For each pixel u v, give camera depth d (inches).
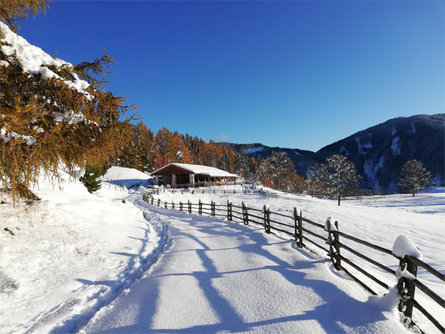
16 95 201.8
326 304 133.6
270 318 126.0
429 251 362.9
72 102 228.4
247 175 3002.0
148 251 307.1
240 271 196.5
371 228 510.3
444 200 1558.8
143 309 145.8
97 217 393.1
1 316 145.5
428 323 119.0
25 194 323.6
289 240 274.5
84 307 159.9
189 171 1777.8
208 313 136.6
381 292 147.7
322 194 2329.0
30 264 215.5
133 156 2372.0
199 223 478.9
